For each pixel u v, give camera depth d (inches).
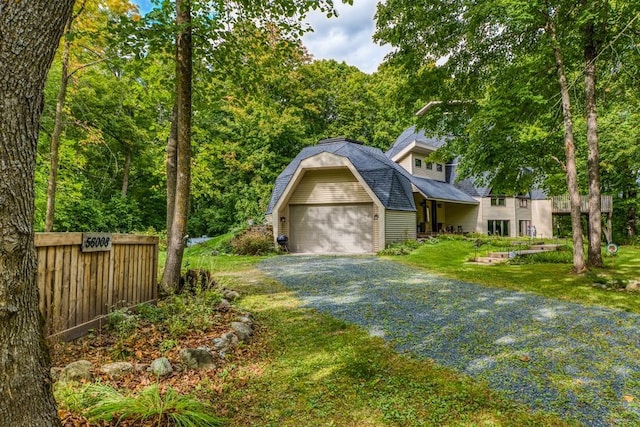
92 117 674.2
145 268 235.8
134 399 114.2
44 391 81.6
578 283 334.6
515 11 326.0
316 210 711.7
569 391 135.6
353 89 1191.6
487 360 163.8
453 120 493.4
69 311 166.4
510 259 506.3
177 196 270.1
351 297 287.9
